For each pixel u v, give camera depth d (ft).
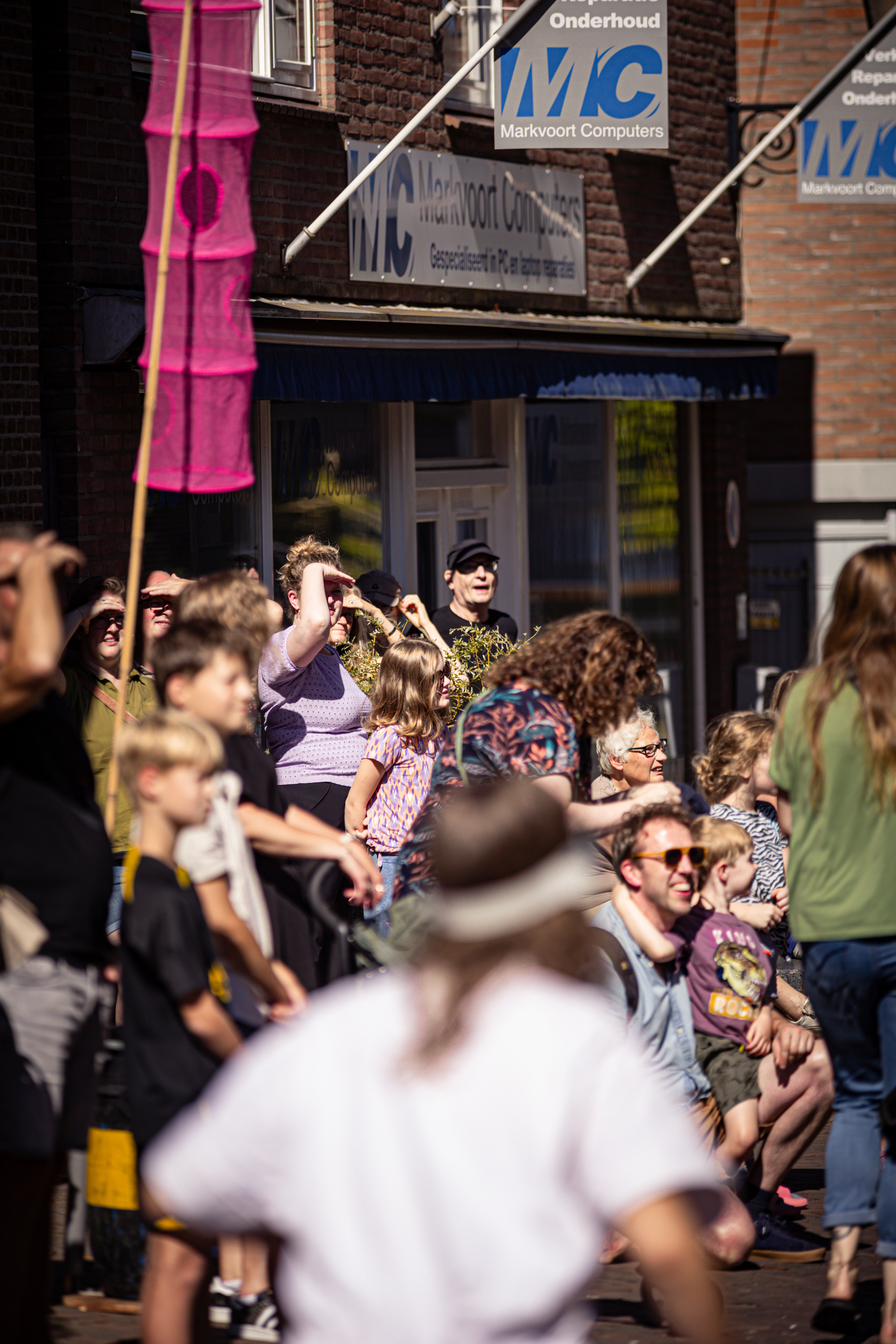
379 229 60.29
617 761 38.73
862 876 25.89
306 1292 11.64
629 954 29.89
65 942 20.99
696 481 85.35
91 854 21.24
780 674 88.94
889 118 70.33
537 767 25.96
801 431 97.96
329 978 27.45
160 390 36.04
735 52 84.43
